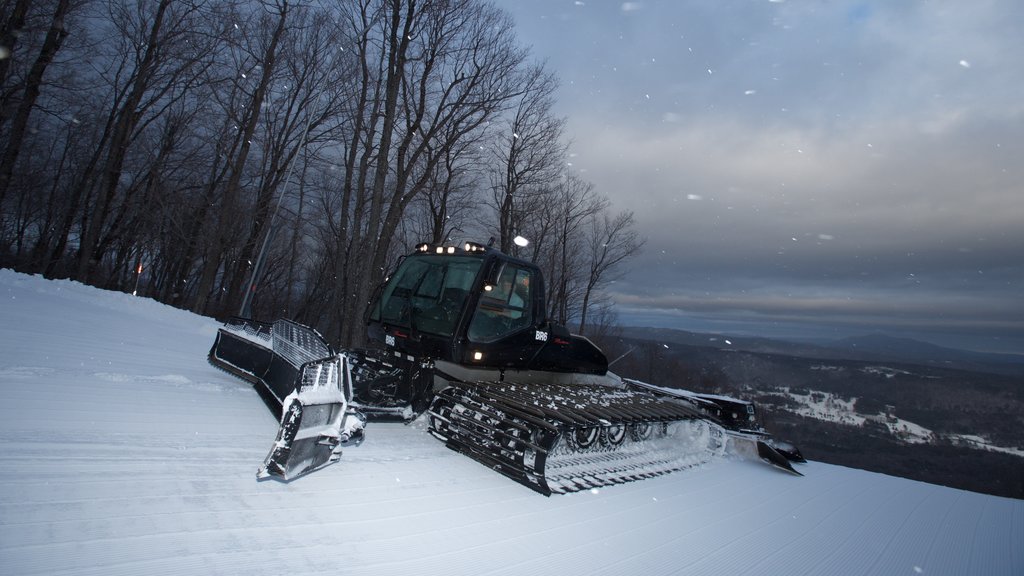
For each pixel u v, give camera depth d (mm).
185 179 29234
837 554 3945
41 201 30734
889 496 5984
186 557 2309
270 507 2990
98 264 28516
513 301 5688
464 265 5520
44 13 19328
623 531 3680
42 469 2883
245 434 4184
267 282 36594
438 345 5285
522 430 4336
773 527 4328
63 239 25922
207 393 5266
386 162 17516
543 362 6000
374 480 3762
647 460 5688
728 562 3453
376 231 17406
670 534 3777
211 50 23391
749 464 6664
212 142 28375
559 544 3258
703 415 6465
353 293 19438
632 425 5570
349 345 18297
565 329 6094
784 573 3441
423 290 5730
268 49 23547
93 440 3447
